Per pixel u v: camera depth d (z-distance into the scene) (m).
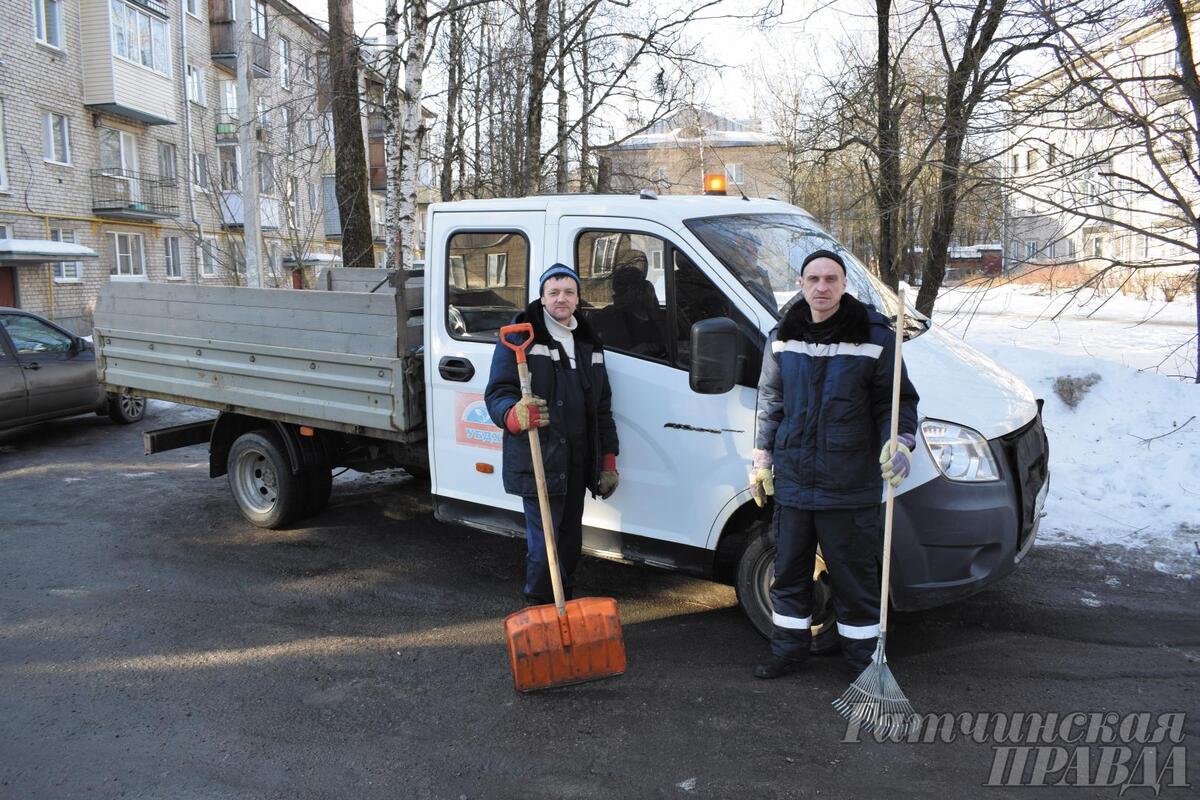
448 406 4.85
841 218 10.62
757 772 3.12
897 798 2.95
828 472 3.46
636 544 4.34
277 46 18.75
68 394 9.40
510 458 4.02
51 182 22.94
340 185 13.19
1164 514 5.71
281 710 3.63
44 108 22.70
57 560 5.52
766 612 4.04
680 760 3.21
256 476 6.21
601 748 3.30
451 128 16.94
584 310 4.36
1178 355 13.85
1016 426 3.88
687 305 4.06
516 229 4.53
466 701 3.69
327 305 5.21
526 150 15.10
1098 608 4.47
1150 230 8.00
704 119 16.47
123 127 25.94
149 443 6.25
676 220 4.11
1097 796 2.96
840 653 4.04
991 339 17.03
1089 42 7.13
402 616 4.61
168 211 26.72
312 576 5.21
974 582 3.68
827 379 3.45
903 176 9.47
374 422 5.08
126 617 4.62
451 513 4.97
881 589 3.56
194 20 29.38
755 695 3.68
